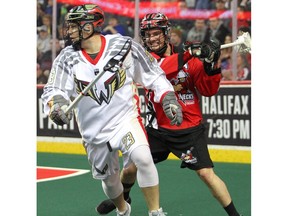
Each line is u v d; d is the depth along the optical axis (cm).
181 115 527
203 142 573
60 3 1090
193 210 656
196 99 577
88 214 644
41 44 1099
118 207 578
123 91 523
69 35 523
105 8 1083
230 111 952
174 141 572
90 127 528
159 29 568
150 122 585
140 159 509
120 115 523
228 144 955
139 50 533
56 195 727
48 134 1071
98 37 528
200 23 1037
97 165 543
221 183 564
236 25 1007
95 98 520
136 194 729
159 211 520
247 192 741
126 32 1077
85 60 520
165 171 872
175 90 569
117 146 523
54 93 513
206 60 552
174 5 1048
